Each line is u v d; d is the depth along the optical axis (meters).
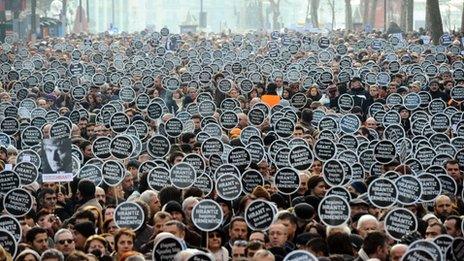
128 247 18.56
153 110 37.06
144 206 21.05
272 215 20.52
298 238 19.25
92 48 68.12
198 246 20.12
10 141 31.50
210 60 58.56
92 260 17.41
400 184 22.64
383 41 68.31
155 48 69.06
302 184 24.50
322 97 42.69
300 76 47.44
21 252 18.25
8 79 50.22
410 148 30.39
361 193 24.92
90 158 28.59
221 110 37.53
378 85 42.53
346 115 33.16
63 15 114.44
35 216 22.30
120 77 47.19
